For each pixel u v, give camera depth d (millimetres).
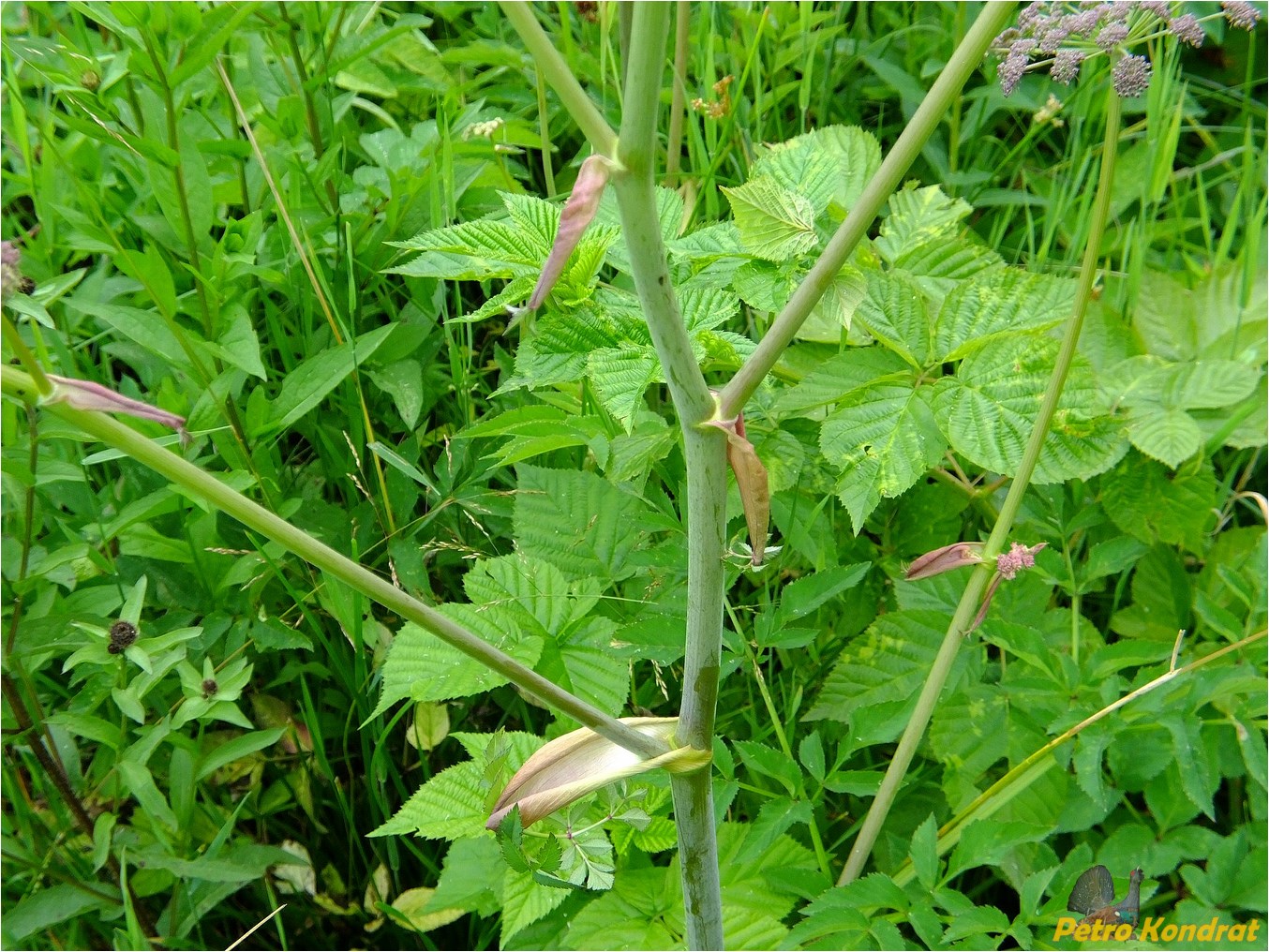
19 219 1465
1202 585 1232
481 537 1234
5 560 1081
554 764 677
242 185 1254
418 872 1177
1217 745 1069
